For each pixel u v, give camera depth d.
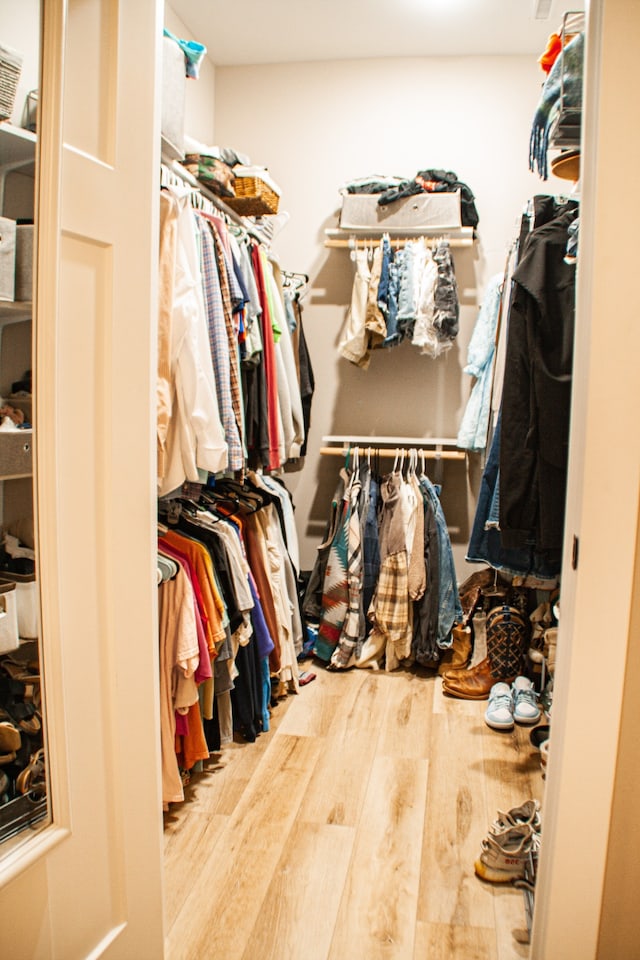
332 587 3.04
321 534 3.58
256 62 3.40
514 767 2.22
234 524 2.35
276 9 2.91
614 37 1.11
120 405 1.25
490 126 3.29
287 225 3.47
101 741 1.27
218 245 2.13
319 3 2.86
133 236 1.25
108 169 1.19
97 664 1.25
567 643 1.26
